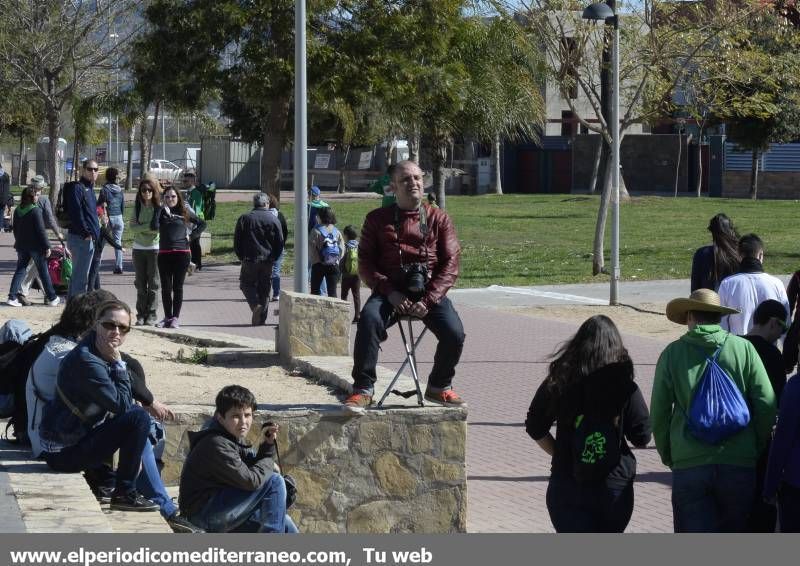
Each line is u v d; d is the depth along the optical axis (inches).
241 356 531.2
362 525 367.6
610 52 1083.9
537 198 2561.5
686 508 283.3
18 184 2957.7
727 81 1109.1
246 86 1077.1
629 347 732.7
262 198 767.1
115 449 318.7
